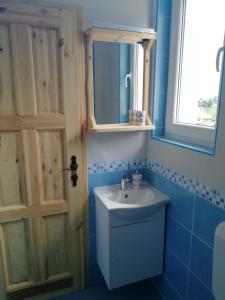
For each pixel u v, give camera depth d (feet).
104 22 5.02
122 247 5.02
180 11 5.05
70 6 4.57
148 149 6.01
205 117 4.75
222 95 3.68
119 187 5.83
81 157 5.33
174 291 5.34
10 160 4.83
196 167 4.36
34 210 5.19
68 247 5.73
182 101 5.41
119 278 5.17
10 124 4.65
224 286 3.32
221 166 3.80
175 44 5.26
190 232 4.65
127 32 4.73
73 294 5.93
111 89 5.29
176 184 4.98
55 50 4.67
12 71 4.48
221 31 4.22
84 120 5.17
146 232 5.17
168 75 5.58
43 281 5.66
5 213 4.99
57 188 5.31
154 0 5.31
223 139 3.73
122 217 4.83
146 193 5.68
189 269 4.76
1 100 4.54
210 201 4.09
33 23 4.41
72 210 5.51
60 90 4.86
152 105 5.66
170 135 5.68
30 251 5.40
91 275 6.16
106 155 5.67
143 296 5.88
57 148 5.11
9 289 5.44
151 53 5.45
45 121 4.86
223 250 3.28
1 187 4.90
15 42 4.37
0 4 4.17
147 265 5.39
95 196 5.57
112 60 5.18
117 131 5.22
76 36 4.71
